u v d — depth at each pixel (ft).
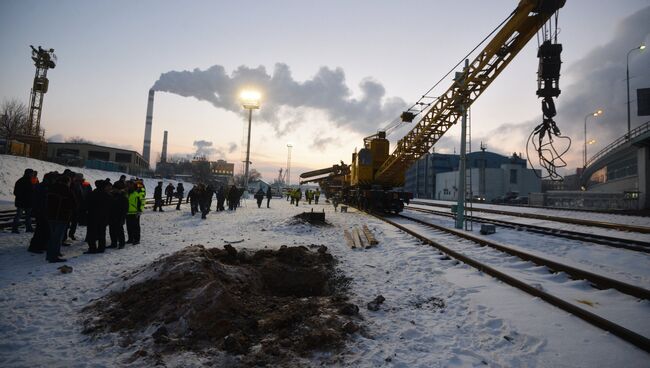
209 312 13.46
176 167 330.95
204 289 14.46
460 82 53.78
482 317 15.02
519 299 17.33
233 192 77.00
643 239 38.47
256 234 40.04
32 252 25.25
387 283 20.80
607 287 19.03
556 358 11.60
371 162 84.74
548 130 32.68
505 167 235.61
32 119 167.94
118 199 28.84
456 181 252.01
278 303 16.61
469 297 17.66
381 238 38.63
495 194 232.73
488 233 42.37
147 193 144.46
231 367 10.53
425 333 13.51
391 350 11.90
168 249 28.63
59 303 15.53
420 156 71.15
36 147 127.75
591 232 45.01
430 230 45.85
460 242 35.45
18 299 15.75
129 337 12.30
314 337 12.25
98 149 202.39
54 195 22.49
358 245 32.96
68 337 12.36
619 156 136.98
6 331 12.53
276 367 10.61
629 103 124.57
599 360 11.44
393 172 78.54
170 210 69.67
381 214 76.89
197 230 41.78
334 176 140.05
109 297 16.10
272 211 74.38
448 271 23.27
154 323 12.95
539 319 14.76
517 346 12.51
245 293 17.35
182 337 12.25
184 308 13.46
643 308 16.26
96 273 20.49
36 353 11.06
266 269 22.86
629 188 135.03
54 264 22.20
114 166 161.89
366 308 16.21
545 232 43.19
